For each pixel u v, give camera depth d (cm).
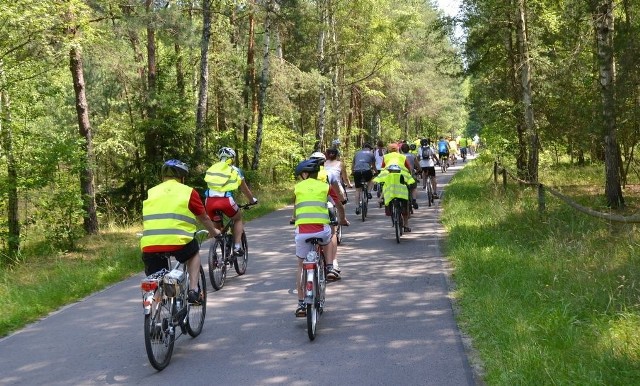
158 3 1966
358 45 3322
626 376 473
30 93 1576
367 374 528
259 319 718
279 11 2458
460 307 725
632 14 1528
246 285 897
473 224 1296
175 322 588
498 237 1106
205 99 1998
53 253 1346
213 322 712
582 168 2502
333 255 816
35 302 827
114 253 1215
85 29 1469
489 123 2214
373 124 5469
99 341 661
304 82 2681
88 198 1533
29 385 539
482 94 2258
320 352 591
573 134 1808
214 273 870
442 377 515
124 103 2617
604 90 1366
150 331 540
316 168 720
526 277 796
